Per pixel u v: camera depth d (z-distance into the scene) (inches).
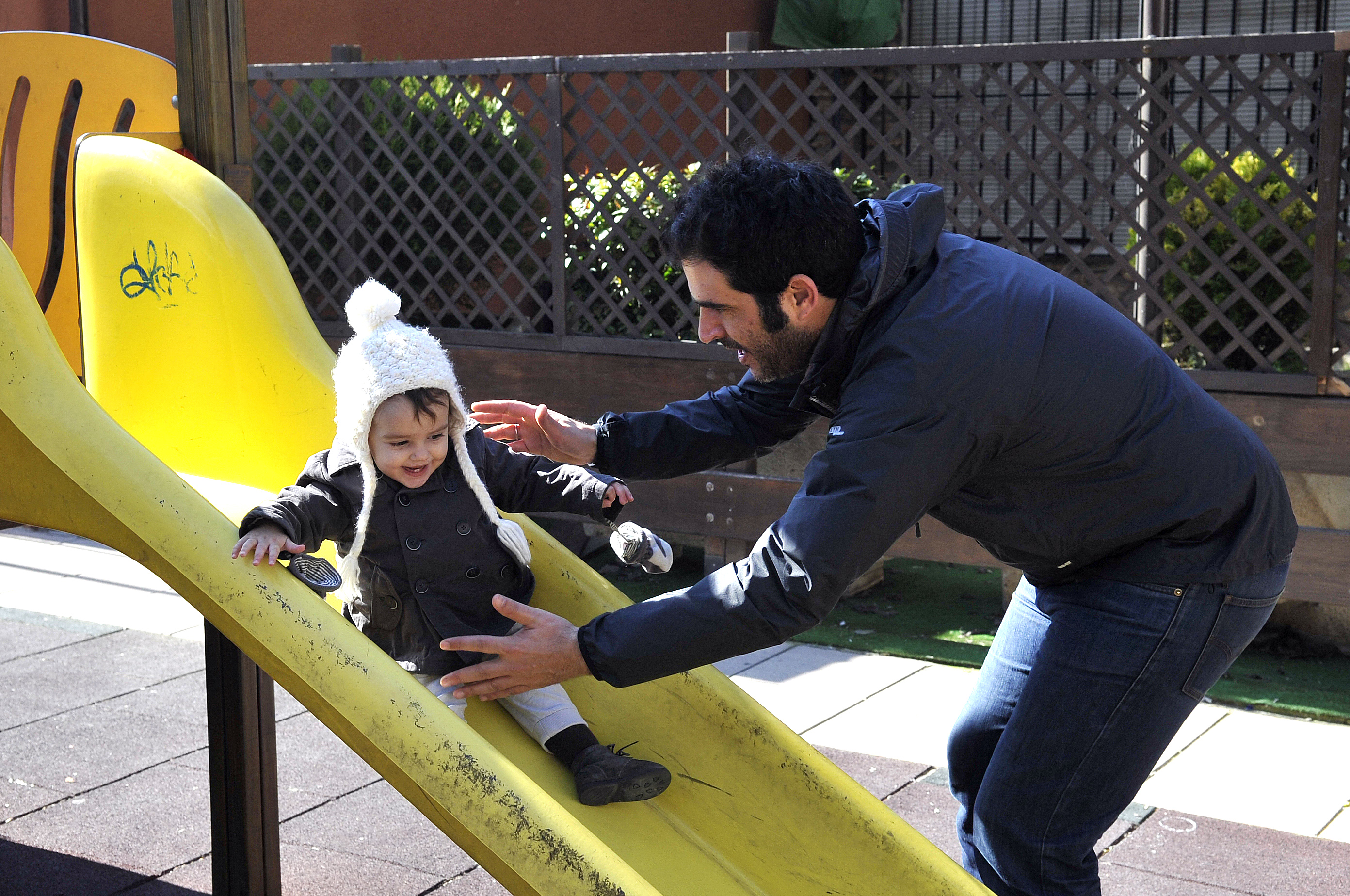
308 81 259.4
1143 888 125.8
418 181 242.2
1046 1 438.9
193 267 112.9
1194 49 188.1
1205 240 214.8
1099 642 85.7
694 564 249.1
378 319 84.0
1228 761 157.2
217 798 114.9
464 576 89.4
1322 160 180.7
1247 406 189.0
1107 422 80.5
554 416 103.5
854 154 214.7
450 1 343.9
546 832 70.1
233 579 76.8
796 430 103.7
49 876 126.8
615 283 241.4
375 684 74.1
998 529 85.8
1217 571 84.2
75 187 115.0
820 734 165.2
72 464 80.4
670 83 222.4
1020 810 89.0
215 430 114.2
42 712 171.5
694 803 91.4
